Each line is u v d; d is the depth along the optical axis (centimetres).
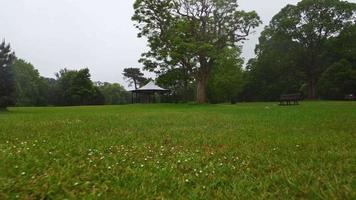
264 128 1152
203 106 3731
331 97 6291
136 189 438
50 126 1269
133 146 772
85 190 432
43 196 405
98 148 729
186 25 4397
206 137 942
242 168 561
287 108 2614
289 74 6712
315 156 632
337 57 6269
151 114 2156
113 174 508
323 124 1233
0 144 775
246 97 7881
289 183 455
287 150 707
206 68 4688
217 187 461
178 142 854
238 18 4556
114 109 3412
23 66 9719
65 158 612
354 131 1011
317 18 6028
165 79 4659
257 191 437
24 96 9500
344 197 398
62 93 9706
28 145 753
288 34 6159
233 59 6281
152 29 4678
